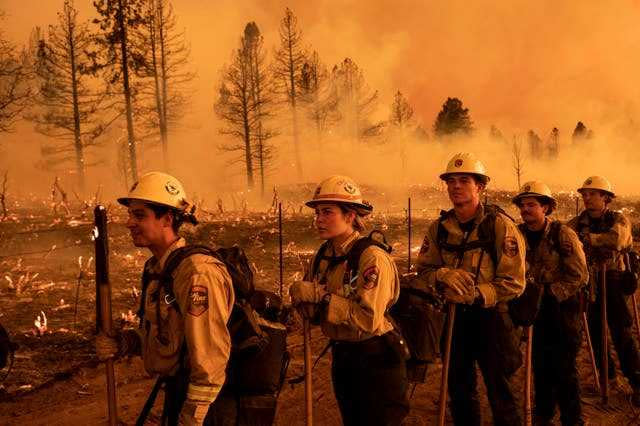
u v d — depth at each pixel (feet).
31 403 18.43
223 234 53.11
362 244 10.41
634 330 26.40
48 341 23.81
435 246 13.37
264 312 9.86
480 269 12.53
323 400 19.07
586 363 22.57
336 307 9.93
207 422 9.14
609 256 18.01
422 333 11.37
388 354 10.46
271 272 40.34
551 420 16.19
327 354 23.88
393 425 10.44
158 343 8.97
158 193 9.12
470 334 12.96
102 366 21.57
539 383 15.98
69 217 56.90
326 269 10.71
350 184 10.74
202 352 8.42
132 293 32.01
